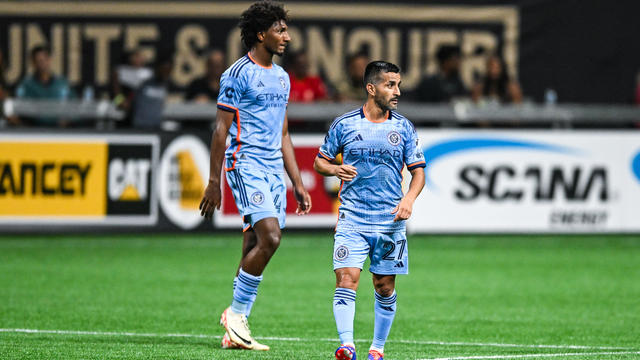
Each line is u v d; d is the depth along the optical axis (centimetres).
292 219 4688
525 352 2292
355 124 2025
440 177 4766
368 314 2934
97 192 4591
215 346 2309
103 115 4828
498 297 3275
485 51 5697
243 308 2275
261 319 2811
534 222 4816
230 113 2252
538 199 4819
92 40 5644
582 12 5638
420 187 2022
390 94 2009
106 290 3319
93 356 2142
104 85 5653
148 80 4825
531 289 3459
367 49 5712
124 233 4619
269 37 2259
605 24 5644
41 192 4550
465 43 5703
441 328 2680
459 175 4778
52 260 4062
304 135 4691
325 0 5681
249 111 2266
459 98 5103
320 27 5691
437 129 4756
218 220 4666
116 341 2369
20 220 4531
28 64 5622
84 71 5647
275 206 2284
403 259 2036
